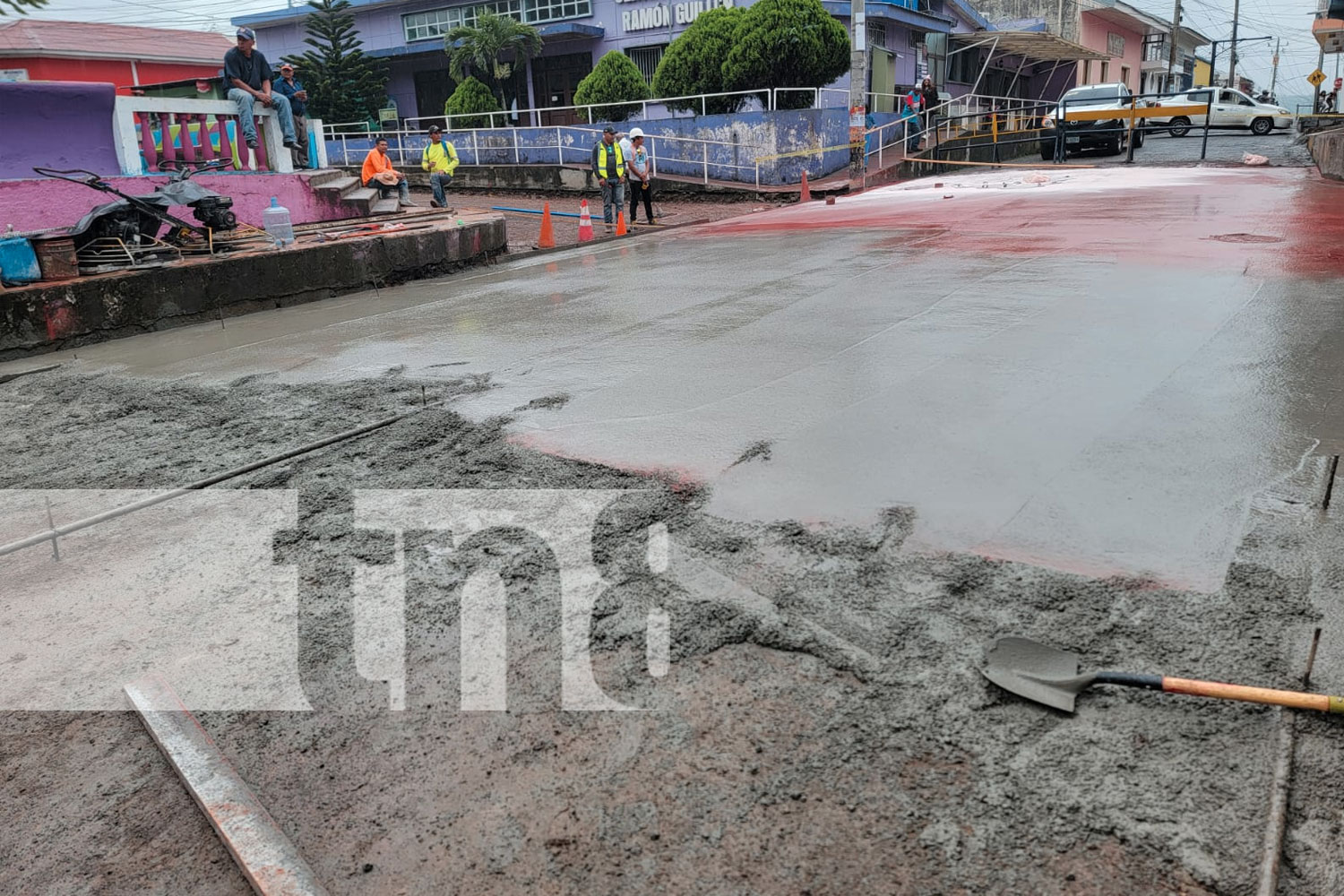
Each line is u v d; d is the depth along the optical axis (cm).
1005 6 3803
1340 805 200
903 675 253
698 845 203
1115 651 256
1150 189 1472
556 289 940
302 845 214
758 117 1970
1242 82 7088
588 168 2088
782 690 252
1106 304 652
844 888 188
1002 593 288
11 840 227
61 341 808
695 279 921
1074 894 182
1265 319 582
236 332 841
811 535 336
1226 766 212
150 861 217
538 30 2608
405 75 3050
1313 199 1228
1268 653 249
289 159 1306
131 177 1060
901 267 877
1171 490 350
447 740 245
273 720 260
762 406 484
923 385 497
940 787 212
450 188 2333
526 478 413
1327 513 323
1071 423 426
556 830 211
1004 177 1920
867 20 2603
